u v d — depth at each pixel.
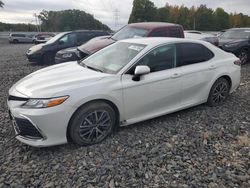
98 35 12.27
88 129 3.67
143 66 3.86
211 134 4.09
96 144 3.77
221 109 5.14
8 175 3.10
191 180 3.01
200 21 77.56
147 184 2.94
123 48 4.53
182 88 4.52
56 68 4.45
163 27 7.89
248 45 10.38
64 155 3.49
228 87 5.38
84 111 3.55
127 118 4.04
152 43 4.32
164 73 4.25
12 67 10.88
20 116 3.39
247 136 4.07
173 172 3.15
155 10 66.25
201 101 4.97
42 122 3.31
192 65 4.66
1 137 4.02
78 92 3.48
